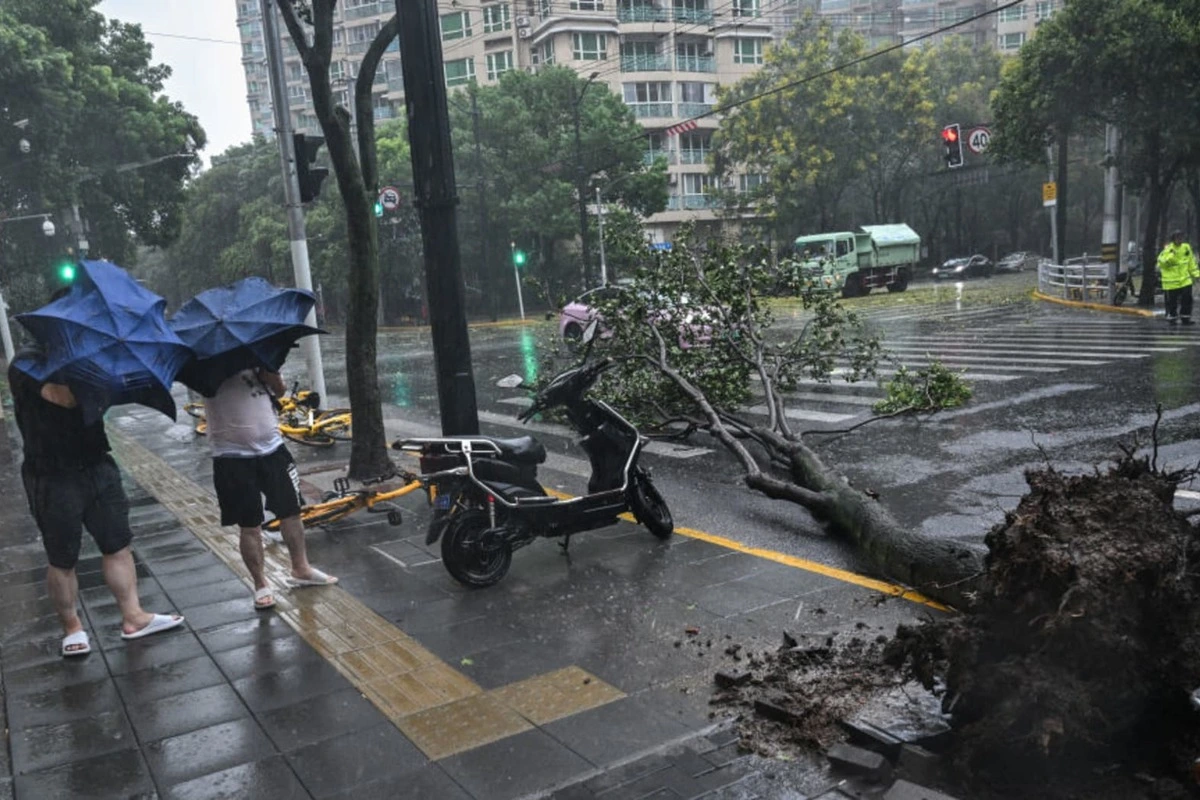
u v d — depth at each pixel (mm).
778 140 44188
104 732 3973
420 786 3412
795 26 45219
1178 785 3021
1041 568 3123
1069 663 3096
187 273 66750
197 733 3920
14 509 8484
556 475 8938
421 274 44812
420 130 6602
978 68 51625
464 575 5562
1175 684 3084
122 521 5008
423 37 6484
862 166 44531
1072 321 20109
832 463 8695
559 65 42125
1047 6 65500
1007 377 12648
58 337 4332
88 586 6074
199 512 8000
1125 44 19859
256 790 3447
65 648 4816
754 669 4250
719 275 9219
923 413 10367
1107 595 3004
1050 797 3068
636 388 9602
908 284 44625
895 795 3111
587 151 39875
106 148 30047
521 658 4535
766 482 6820
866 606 4988
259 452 5367
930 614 4820
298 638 4941
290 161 10734
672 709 3922
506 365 18891
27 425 4688
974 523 6555
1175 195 46969
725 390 9469
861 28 67000
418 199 6723
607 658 4480
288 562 6336
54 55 25578
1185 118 20578
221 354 5070
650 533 6613
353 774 3525
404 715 3982
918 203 55688
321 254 45188
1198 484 6883
